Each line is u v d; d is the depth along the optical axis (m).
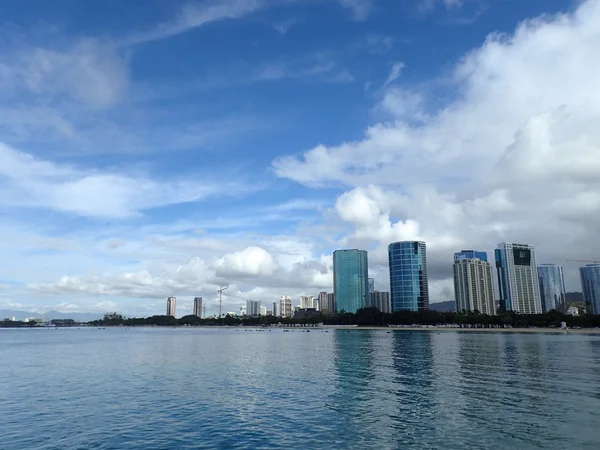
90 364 82.50
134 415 39.09
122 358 94.69
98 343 161.38
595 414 37.69
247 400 45.16
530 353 94.19
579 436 31.52
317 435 32.31
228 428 34.47
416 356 90.88
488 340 145.12
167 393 49.69
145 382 58.22
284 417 37.72
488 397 45.22
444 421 35.72
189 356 97.75
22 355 105.31
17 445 30.89
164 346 135.75
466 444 29.92
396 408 40.62
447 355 92.00
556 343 127.06
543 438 31.11
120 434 33.25
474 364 74.75
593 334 186.25
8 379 62.44
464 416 37.31
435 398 45.06
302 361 83.88
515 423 34.97
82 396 48.41
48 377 64.38
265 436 32.25
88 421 37.16
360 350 109.25
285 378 60.59
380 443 30.25
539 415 37.44
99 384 56.97
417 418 36.81
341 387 52.41
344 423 35.50
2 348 134.00
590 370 65.69
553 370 65.81
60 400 46.25
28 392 51.38
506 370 66.25
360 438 31.42
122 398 46.97
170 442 31.19
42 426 35.69
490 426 34.16
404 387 51.91
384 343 136.50
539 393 47.19
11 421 37.38
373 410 39.88
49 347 138.00
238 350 114.75
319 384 54.94
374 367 72.25
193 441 31.31
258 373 66.50
